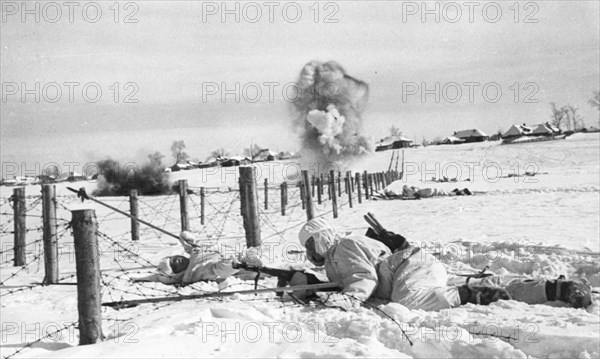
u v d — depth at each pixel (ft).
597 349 16.42
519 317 19.19
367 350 16.11
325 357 15.67
